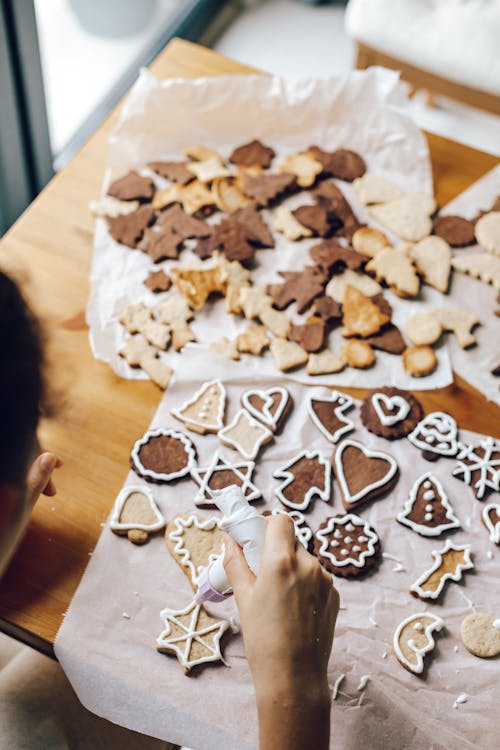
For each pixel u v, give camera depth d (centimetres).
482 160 112
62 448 89
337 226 105
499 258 103
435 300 100
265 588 70
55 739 84
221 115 112
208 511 86
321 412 92
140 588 82
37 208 104
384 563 84
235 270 100
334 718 77
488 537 86
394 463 89
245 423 91
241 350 95
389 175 110
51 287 99
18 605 80
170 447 89
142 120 110
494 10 135
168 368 94
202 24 193
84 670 78
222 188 107
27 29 134
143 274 100
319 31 203
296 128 113
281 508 87
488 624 81
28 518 79
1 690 87
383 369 95
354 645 80
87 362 94
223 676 78
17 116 143
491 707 77
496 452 91
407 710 77
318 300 99
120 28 177
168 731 76
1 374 56
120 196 105
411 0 136
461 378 95
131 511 85
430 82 140
